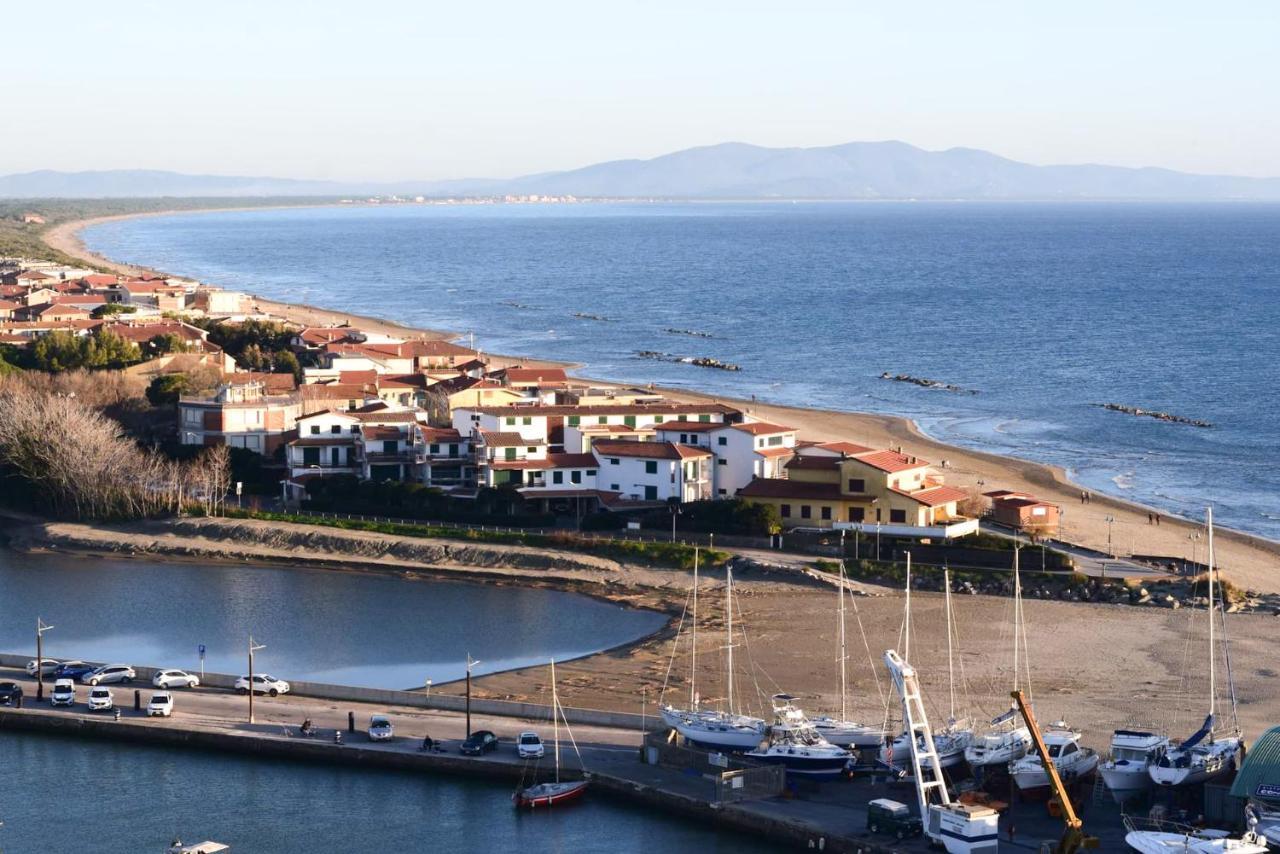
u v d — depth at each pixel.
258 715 137.38
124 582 191.00
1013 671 147.38
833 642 158.88
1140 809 112.69
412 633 167.50
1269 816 104.88
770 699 140.50
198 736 132.00
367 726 133.75
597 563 190.12
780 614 170.62
